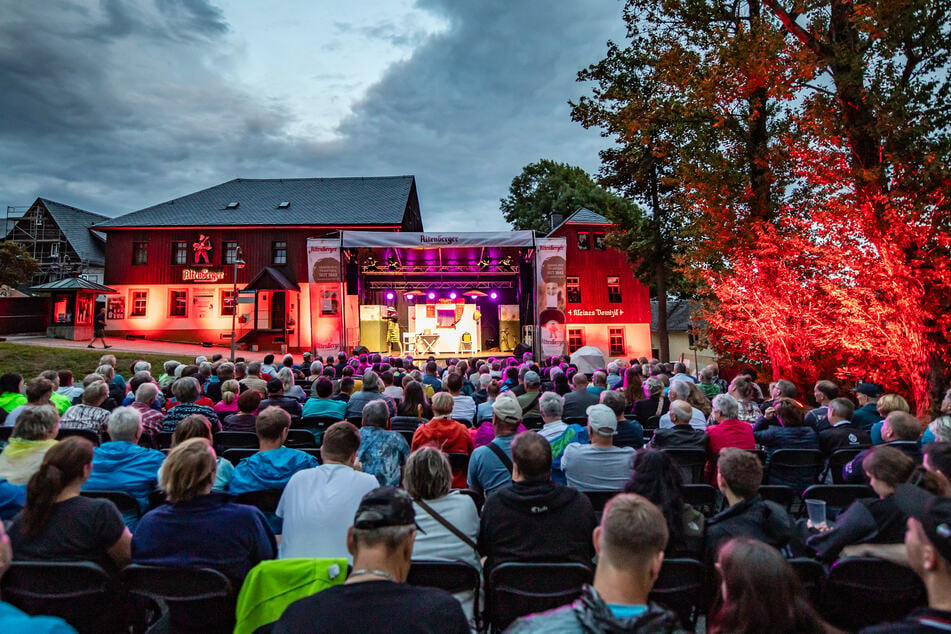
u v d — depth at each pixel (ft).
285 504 9.32
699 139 42.01
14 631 4.24
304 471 9.70
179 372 27.53
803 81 33.73
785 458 15.20
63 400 20.94
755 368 43.73
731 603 4.75
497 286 77.10
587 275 94.58
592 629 4.32
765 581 4.60
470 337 74.43
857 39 32.53
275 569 7.12
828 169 31.78
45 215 119.34
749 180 41.09
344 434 9.95
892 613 8.20
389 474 13.56
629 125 46.60
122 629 8.80
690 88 39.47
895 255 28.71
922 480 7.45
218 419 19.75
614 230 72.33
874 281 30.68
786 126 39.22
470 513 9.35
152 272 91.04
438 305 76.33
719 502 16.47
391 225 90.07
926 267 28.53
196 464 8.34
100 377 21.61
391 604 5.19
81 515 8.09
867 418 18.53
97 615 7.88
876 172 28.66
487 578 9.35
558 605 8.18
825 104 32.50
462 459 15.11
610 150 67.77
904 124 28.25
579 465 12.46
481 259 73.56
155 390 18.37
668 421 17.54
